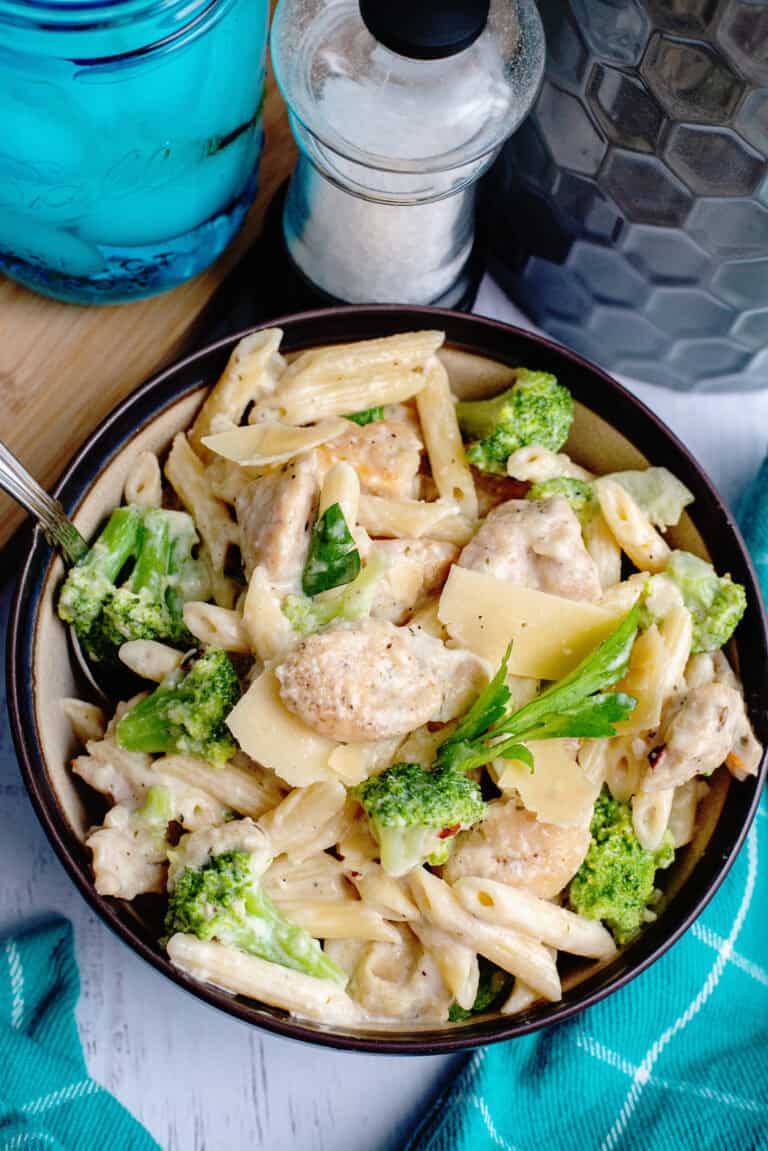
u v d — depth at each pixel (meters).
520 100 0.61
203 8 0.58
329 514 0.59
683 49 0.58
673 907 0.60
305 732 0.57
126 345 0.67
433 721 0.59
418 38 0.57
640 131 0.61
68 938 0.64
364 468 0.61
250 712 0.57
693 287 0.66
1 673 0.66
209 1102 0.64
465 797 0.57
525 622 0.59
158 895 0.60
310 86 0.61
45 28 0.57
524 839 0.59
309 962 0.58
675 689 0.60
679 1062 0.64
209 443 0.60
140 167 0.61
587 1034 0.64
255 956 0.58
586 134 0.63
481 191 0.69
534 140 0.65
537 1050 0.64
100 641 0.60
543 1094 0.63
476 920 0.58
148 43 0.58
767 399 0.71
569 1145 0.63
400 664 0.57
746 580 0.62
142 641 0.60
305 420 0.62
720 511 0.62
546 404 0.62
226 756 0.58
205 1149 0.64
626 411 0.63
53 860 0.65
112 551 0.60
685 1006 0.65
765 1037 0.65
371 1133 0.64
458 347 0.63
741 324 0.67
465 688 0.59
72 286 0.65
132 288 0.66
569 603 0.59
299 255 0.67
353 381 0.62
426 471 0.64
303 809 0.58
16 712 0.58
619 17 0.59
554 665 0.59
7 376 0.66
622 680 0.60
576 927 0.59
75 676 0.61
